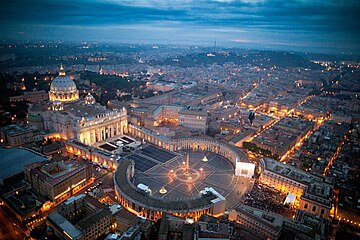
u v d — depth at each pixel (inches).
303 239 7642.7
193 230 7657.5
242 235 7652.6
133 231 7603.4
